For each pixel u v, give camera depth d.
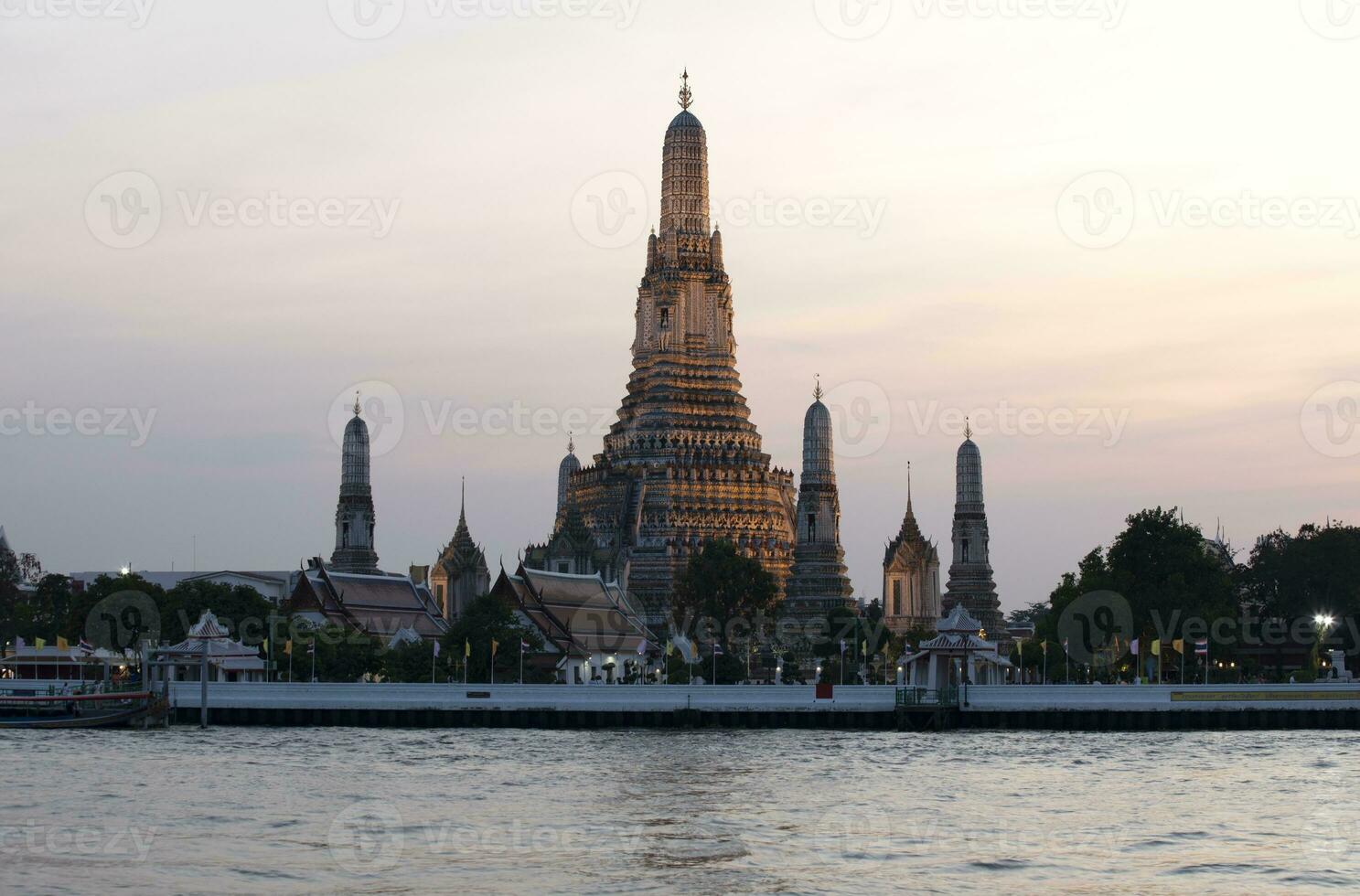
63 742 140.38
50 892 75.56
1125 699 160.25
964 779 114.19
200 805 99.69
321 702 162.88
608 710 161.00
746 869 80.62
